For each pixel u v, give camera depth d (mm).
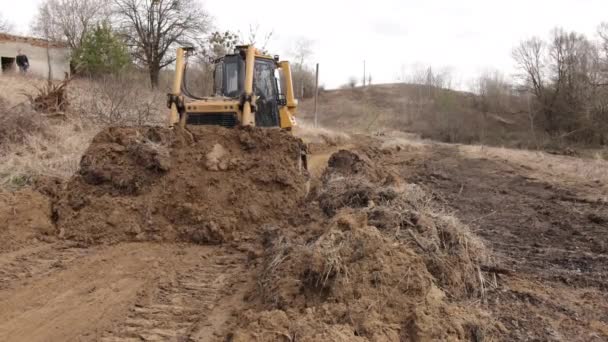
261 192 7617
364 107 49781
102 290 5391
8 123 11758
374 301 4395
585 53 34875
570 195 11641
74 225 7113
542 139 33875
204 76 13266
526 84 37719
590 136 32812
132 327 4633
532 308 5199
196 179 7562
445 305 4539
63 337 4414
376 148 21000
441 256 5352
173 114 9195
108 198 7367
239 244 6855
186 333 4543
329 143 21547
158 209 7312
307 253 5055
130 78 22047
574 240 8039
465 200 11086
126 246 6793
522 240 7988
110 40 27109
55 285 5465
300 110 48375
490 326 4594
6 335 4398
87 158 7812
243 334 4059
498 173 15109
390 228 5598
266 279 5250
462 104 41969
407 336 4156
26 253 6383
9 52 28375
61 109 14773
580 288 5879
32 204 7352
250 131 8164
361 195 7141
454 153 20438
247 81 9062
